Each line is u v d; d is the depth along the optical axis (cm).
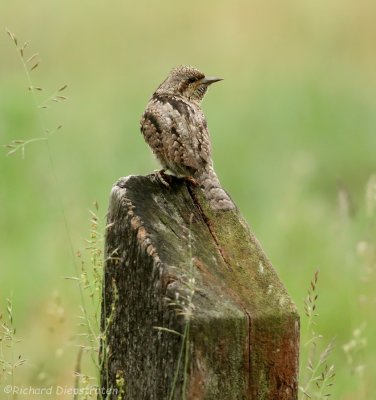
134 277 615
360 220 1462
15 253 1398
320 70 2594
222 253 623
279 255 1352
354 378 955
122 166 1809
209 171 792
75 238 1334
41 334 1073
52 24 2778
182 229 627
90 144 1916
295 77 2534
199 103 935
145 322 604
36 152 1839
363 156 2077
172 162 799
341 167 2028
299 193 1590
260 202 1781
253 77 2539
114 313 630
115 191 640
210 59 2703
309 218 1448
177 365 577
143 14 2884
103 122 2072
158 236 614
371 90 2422
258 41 2802
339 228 1304
